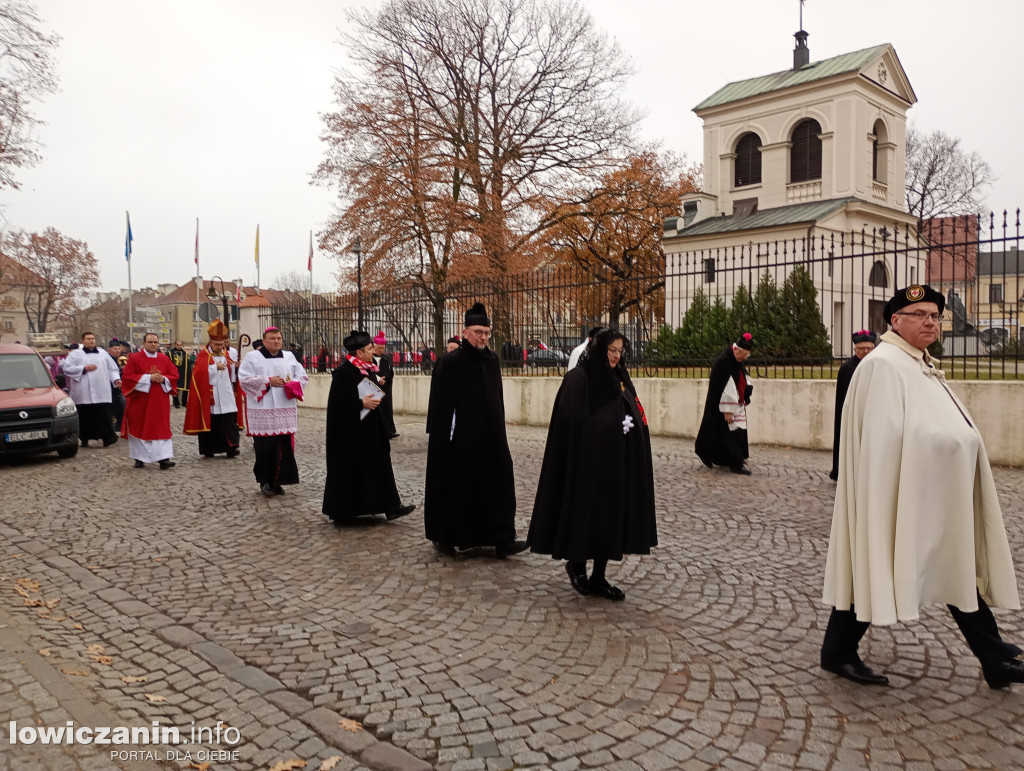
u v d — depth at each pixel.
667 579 5.19
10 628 4.32
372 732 3.19
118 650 4.09
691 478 8.89
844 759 2.88
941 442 3.17
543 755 2.98
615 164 26.80
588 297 13.72
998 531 3.27
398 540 6.41
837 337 23.19
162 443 10.35
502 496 5.82
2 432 10.52
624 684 3.58
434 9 25.16
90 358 13.07
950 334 10.40
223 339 11.44
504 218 24.59
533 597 4.89
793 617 4.42
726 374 9.14
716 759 2.91
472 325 5.82
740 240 26.02
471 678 3.69
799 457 10.34
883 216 26.38
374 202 24.05
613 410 4.60
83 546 6.26
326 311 19.66
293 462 8.41
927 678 3.57
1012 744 2.96
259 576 5.43
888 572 3.15
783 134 28.31
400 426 15.11
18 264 50.31
